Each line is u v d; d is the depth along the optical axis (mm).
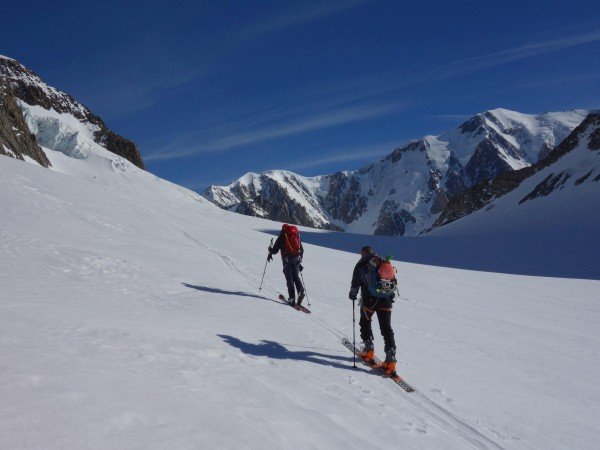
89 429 2807
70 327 5250
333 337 8602
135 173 150250
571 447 5355
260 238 36281
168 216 34531
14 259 10109
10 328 4652
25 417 2721
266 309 9711
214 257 18406
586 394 7453
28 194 19500
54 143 157625
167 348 5332
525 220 113688
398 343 9117
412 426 5008
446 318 13320
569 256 44812
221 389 4316
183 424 3258
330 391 5469
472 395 6621
